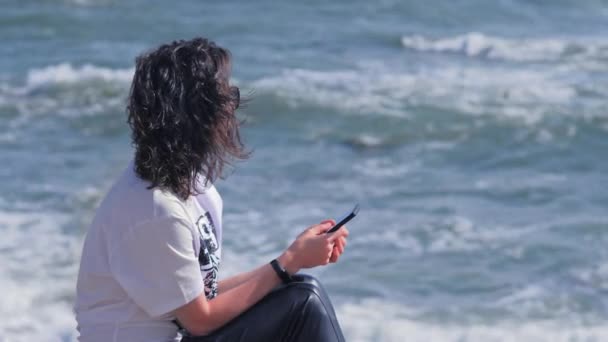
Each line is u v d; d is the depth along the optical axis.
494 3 22.02
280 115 13.69
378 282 8.27
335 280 8.26
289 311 2.73
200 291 2.66
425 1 21.50
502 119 13.69
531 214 10.09
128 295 2.71
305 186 10.77
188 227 2.64
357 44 18.23
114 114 13.64
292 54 17.23
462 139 12.94
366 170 11.50
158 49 2.67
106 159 11.57
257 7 20.39
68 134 12.70
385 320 7.54
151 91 2.59
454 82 15.87
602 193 10.86
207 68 2.62
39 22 18.59
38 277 7.96
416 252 8.95
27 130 12.79
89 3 19.95
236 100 2.69
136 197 2.62
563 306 7.97
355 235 9.27
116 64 16.25
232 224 9.45
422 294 8.09
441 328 7.49
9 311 7.34
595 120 13.67
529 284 8.37
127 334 2.71
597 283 8.41
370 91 15.05
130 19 19.14
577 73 16.80
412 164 11.85
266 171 11.19
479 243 9.19
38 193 10.09
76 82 14.98
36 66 15.94
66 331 7.07
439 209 10.12
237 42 17.91
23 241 8.73
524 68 17.14
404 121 13.55
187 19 19.28
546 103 14.59
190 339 2.74
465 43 18.53
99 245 2.68
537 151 12.54
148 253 2.62
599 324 7.66
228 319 2.72
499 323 7.64
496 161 12.14
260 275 2.77
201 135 2.60
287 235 9.20
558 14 21.73
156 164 2.60
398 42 18.55
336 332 2.77
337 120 13.55
